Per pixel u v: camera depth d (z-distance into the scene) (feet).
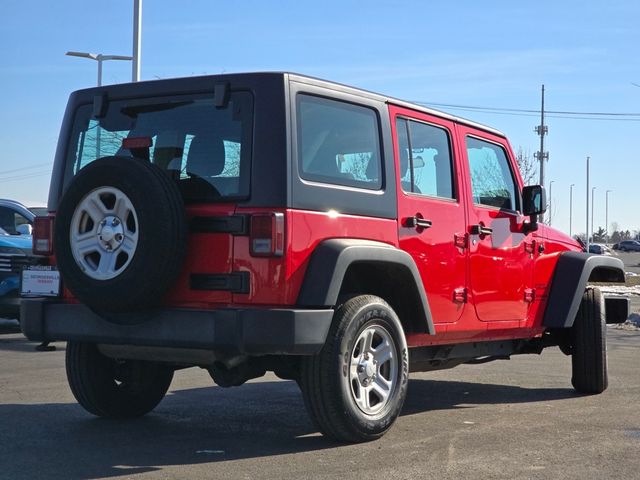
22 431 20.67
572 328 27.61
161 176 18.31
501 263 24.67
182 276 18.72
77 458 18.02
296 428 21.38
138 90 20.38
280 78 18.67
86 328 19.45
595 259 27.50
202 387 27.99
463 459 18.13
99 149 20.80
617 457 18.44
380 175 20.80
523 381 30.35
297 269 18.33
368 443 19.61
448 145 23.52
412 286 20.79
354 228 19.69
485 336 24.57
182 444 19.44
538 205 25.77
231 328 17.79
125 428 21.24
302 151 18.76
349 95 20.25
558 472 17.13
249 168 18.48
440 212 22.43
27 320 20.18
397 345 20.18
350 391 18.98
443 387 28.91
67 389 26.66
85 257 18.75
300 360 20.01
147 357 20.04
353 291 21.08
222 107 19.11
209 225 18.53
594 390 27.40
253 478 16.51
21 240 42.39
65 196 18.89
